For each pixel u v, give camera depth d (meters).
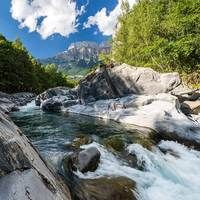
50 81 99.44
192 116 20.86
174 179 11.58
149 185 10.44
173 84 25.50
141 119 19.62
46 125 19.69
